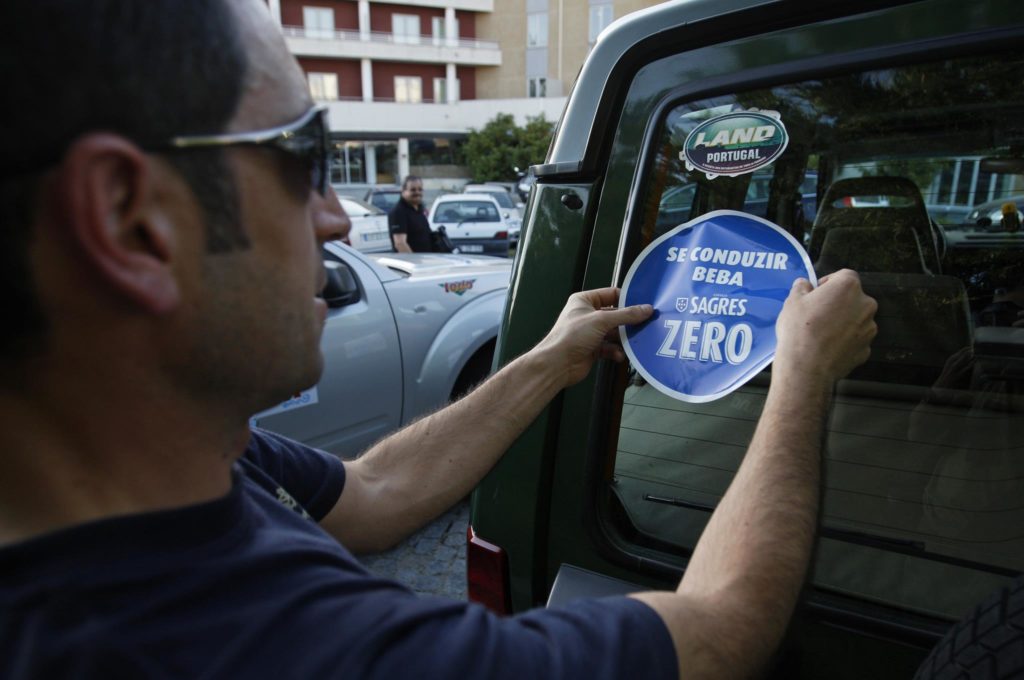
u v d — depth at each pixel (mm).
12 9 432
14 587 476
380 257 4574
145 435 540
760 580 643
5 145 438
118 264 475
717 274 1070
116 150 460
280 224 576
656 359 1085
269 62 575
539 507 1309
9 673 456
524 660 537
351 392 3271
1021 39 887
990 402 1090
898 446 1123
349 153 38094
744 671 604
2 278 458
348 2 37188
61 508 516
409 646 528
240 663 502
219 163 521
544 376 1097
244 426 622
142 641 483
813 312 839
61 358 496
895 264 1229
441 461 1048
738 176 1191
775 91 1093
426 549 3240
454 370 3666
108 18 456
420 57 38312
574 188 1271
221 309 540
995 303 1210
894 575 1064
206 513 560
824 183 1256
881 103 1022
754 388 1209
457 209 14031
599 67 1230
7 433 503
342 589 565
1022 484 1046
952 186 1276
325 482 943
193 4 507
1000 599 804
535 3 38906
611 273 1228
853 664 1047
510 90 40469
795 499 691
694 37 1141
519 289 1343
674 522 1235
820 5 1019
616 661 547
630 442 1294
